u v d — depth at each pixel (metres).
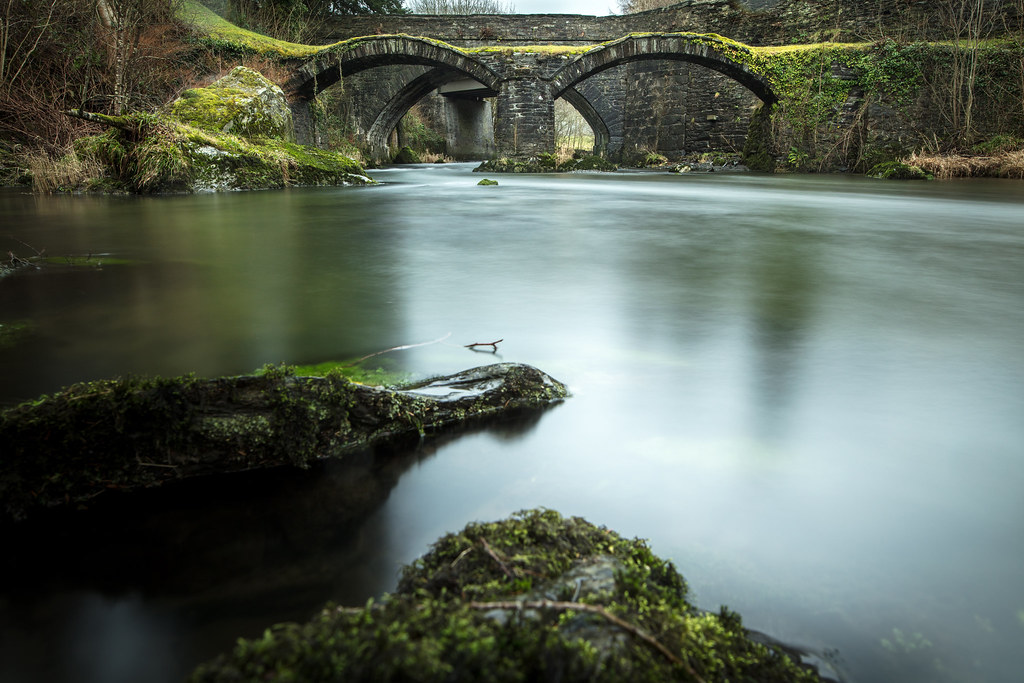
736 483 1.75
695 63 26.84
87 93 16.16
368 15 32.03
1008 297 4.12
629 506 1.63
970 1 22.48
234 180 14.02
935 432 2.09
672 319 3.48
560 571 1.23
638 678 0.92
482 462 1.88
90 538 1.50
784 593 1.31
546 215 9.30
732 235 7.22
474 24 32.34
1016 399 2.38
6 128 14.81
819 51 23.41
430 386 2.22
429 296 3.97
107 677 1.07
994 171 19.94
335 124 34.09
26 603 1.27
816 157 23.97
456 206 10.67
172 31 20.81
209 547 1.46
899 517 1.60
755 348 2.98
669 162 30.58
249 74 16.58
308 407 1.88
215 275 4.60
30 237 6.52
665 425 2.14
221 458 1.81
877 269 5.14
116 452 1.71
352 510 1.62
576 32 32.59
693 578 1.35
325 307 3.63
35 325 3.16
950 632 1.22
